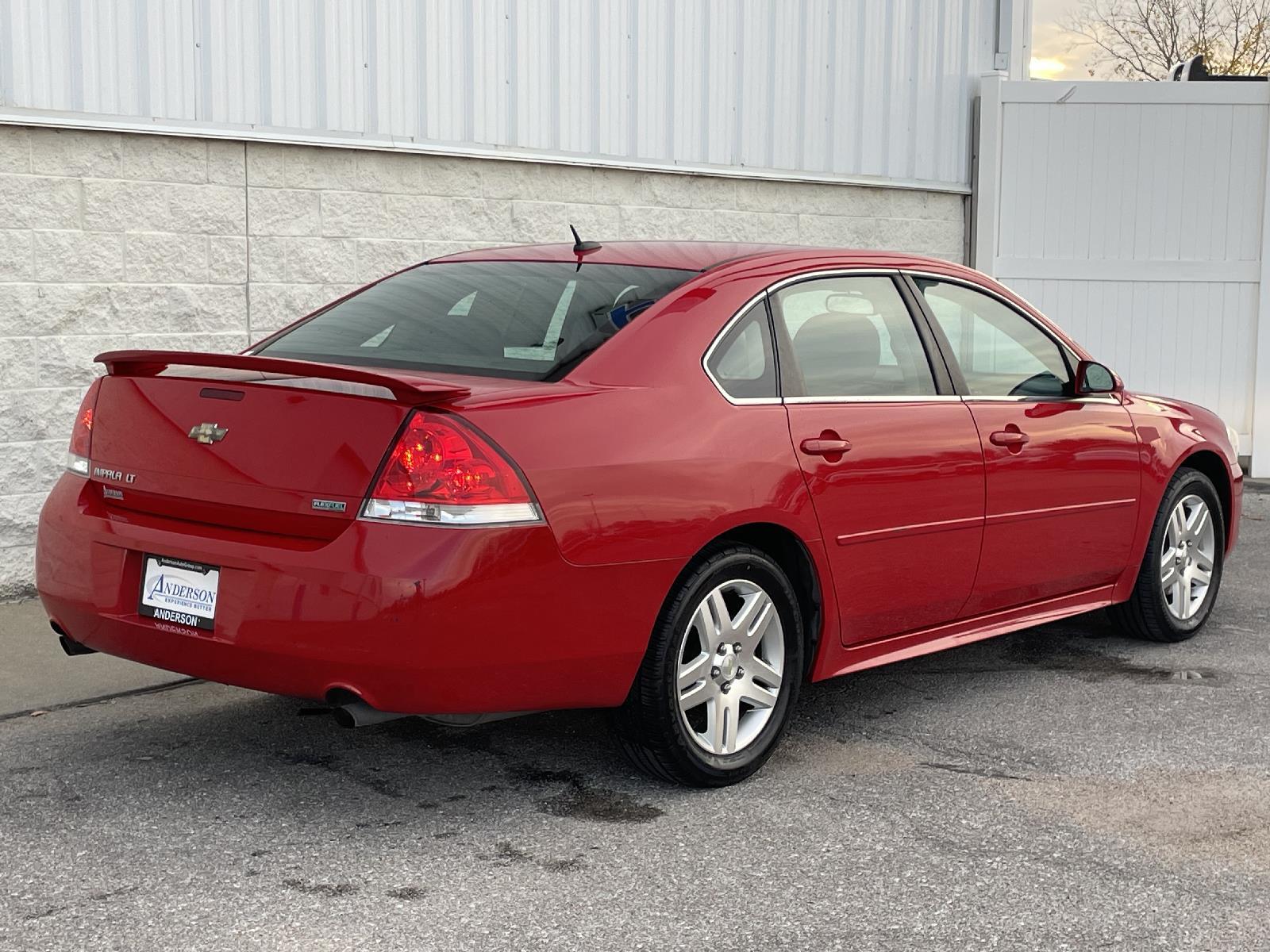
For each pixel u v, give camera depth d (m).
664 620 3.98
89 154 6.43
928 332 4.95
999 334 5.28
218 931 3.21
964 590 4.93
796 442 4.29
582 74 8.29
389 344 4.38
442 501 3.55
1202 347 10.52
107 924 3.24
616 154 8.51
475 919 3.30
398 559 3.52
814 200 9.66
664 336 4.17
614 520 3.79
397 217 7.55
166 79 6.64
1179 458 5.89
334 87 7.24
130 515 3.98
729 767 4.19
